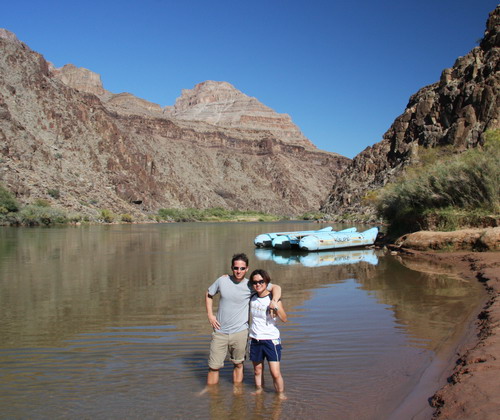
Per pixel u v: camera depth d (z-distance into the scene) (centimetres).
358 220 9344
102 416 580
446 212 2606
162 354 841
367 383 667
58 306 1310
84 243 3978
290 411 584
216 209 17975
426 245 2469
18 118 13700
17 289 1614
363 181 12162
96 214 10619
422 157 4253
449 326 971
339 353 812
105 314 1198
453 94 8731
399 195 3181
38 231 6081
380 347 840
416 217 2905
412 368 721
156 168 19112
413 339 884
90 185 12950
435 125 9050
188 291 1559
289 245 3291
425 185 2888
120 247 3588
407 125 10775
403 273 1845
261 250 3303
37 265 2352
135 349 873
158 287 1648
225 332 685
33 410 600
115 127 17412
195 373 736
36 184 10312
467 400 535
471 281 1541
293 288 1568
